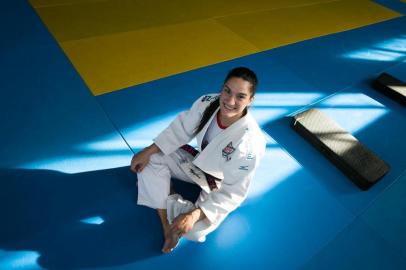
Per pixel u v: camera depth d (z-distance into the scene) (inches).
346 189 122.7
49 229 91.8
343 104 169.0
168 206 95.0
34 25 176.2
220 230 100.9
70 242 90.0
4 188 99.1
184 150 105.3
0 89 132.3
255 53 195.6
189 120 92.7
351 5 301.1
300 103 163.8
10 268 81.9
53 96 135.1
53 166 108.6
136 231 96.2
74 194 101.7
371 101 175.0
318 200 116.5
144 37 185.9
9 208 94.5
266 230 103.7
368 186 121.7
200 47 188.7
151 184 95.7
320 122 143.5
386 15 294.8
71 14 193.0
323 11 276.1
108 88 145.0
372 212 115.8
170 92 151.0
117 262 88.3
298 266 95.9
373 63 213.2
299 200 115.2
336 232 107.2
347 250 102.5
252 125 82.9
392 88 177.2
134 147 121.0
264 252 97.7
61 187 102.7
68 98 135.8
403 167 136.6
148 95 146.4
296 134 143.8
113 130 126.4
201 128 87.4
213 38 200.1
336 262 98.7
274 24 235.3
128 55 168.6
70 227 93.4
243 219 105.4
